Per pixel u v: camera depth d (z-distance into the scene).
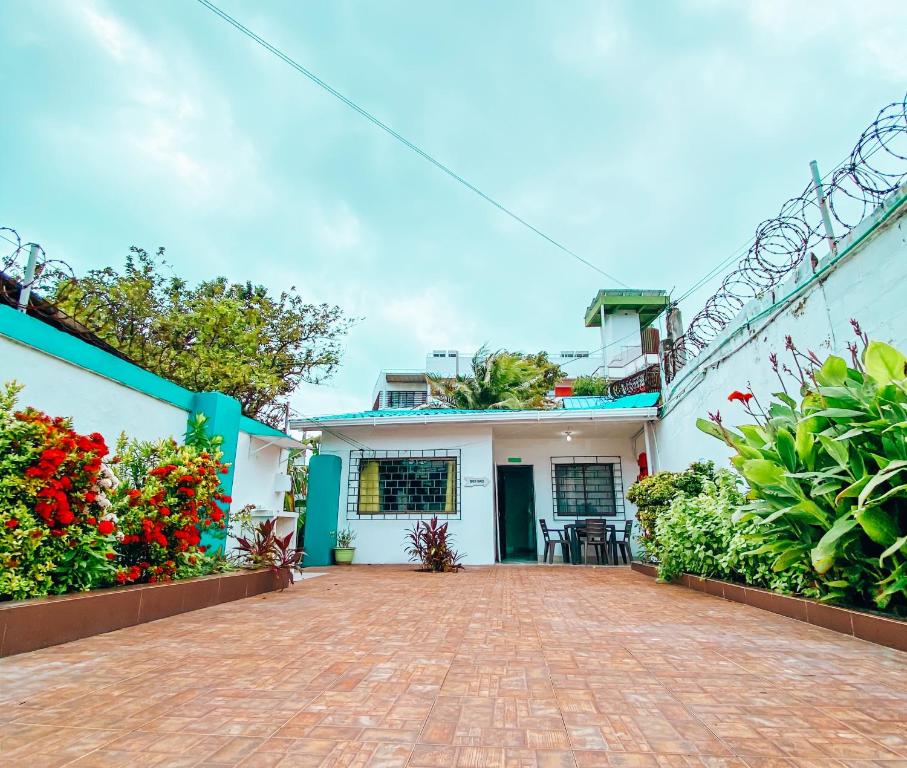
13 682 2.21
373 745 1.60
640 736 1.66
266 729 1.72
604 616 3.87
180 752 1.54
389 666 2.48
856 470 3.09
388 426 9.98
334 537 9.52
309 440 11.24
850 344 4.18
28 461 3.04
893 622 2.76
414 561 9.49
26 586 2.92
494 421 9.57
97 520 3.43
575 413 9.37
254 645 2.93
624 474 10.71
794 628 3.36
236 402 6.46
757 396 5.68
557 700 2.00
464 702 1.98
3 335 3.83
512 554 11.67
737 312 6.07
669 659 2.60
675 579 6.06
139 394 5.25
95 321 8.88
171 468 4.38
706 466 6.74
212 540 5.82
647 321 23.09
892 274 3.74
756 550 3.92
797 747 1.57
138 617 3.55
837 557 3.27
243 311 10.98
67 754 1.52
